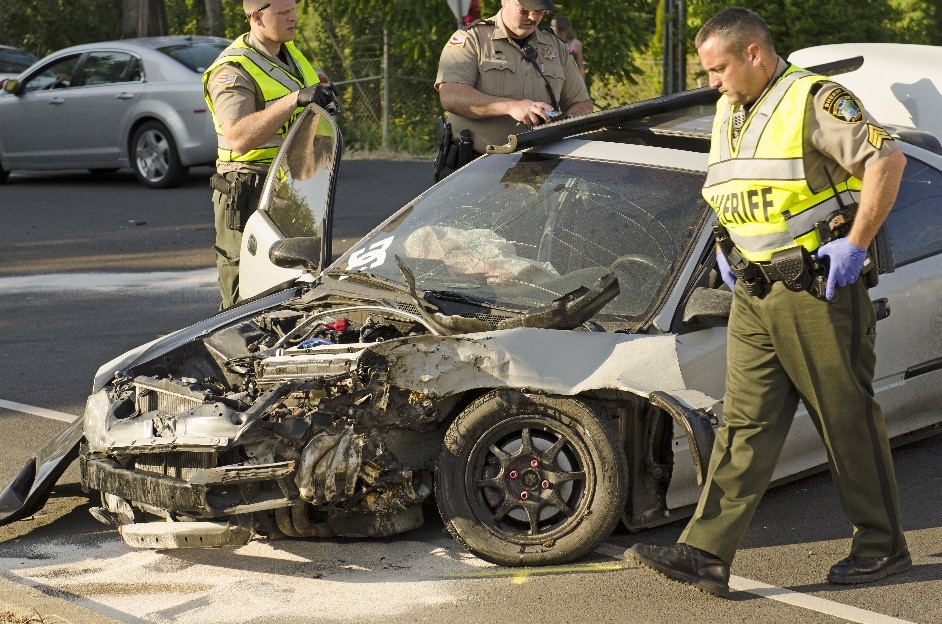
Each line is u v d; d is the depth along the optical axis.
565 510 6.93
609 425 6.89
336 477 6.73
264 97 10.30
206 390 7.19
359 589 6.73
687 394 6.63
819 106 6.00
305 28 34.44
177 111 23.92
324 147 9.04
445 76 10.24
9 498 7.78
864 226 5.96
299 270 9.02
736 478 6.44
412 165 27.95
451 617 6.36
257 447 6.76
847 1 29.47
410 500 7.11
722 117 6.41
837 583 6.68
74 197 23.78
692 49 32.09
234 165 10.34
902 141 9.06
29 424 10.12
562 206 7.97
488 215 8.20
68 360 12.27
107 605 6.61
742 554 7.16
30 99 25.44
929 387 8.70
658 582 6.74
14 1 41.56
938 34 33.97
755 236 6.25
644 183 7.89
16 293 15.66
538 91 10.35
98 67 25.02
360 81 32.88
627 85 32.25
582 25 31.03
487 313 7.34
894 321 8.23
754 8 30.11
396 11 31.86
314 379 6.85
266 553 7.29
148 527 6.98
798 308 6.22
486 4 31.45
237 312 8.45
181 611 6.51
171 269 16.97
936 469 8.68
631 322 7.12
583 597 6.56
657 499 7.24
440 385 6.86
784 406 6.48
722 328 7.26
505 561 6.94
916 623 6.19
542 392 6.83
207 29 43.03
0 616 6.25
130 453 6.96
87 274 16.77
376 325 7.64
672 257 7.39
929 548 7.20
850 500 6.64
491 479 6.97
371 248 8.41
